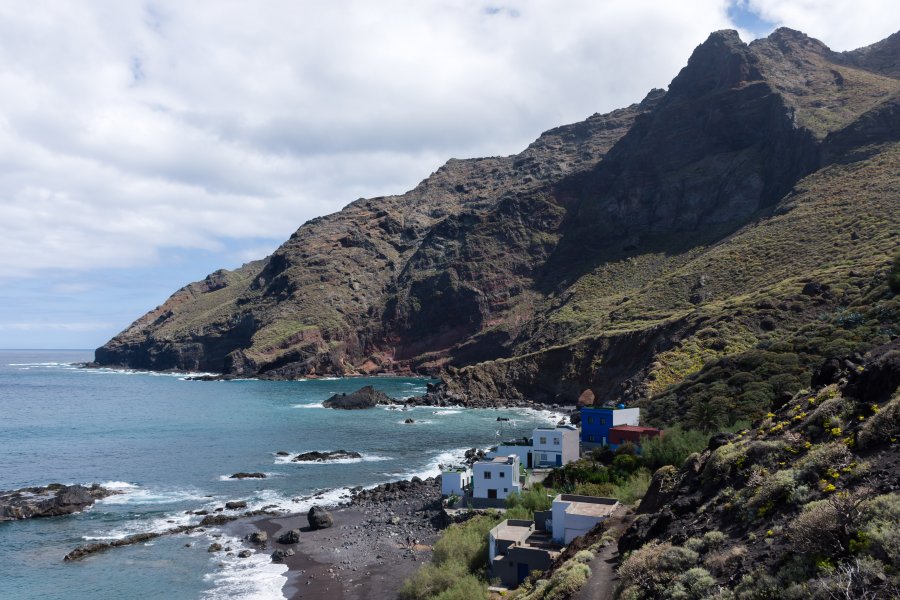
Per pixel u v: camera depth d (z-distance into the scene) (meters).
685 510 28.30
